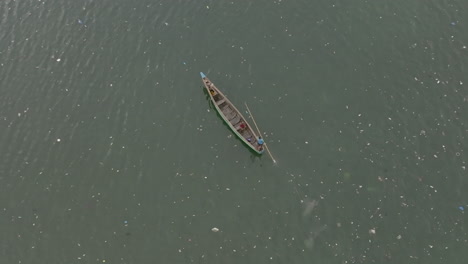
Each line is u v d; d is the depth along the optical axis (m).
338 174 30.23
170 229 28.56
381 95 33.88
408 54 35.94
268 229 28.27
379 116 32.78
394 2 39.47
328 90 34.53
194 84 35.44
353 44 37.00
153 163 31.42
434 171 29.88
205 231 28.38
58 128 33.53
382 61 35.78
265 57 36.78
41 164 31.80
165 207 29.45
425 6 38.94
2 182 31.08
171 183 30.45
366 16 38.69
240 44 37.66
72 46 38.12
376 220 28.16
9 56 37.69
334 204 28.98
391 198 28.94
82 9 40.56
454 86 33.75
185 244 27.97
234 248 27.67
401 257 26.80
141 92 35.16
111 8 40.56
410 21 38.00
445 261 26.56
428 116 32.41
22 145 32.78
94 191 30.41
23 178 31.22
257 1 40.28
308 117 33.22
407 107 33.03
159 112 33.97
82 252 27.95
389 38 37.09
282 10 39.56
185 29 38.84
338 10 39.28
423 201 28.69
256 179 30.36
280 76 35.56
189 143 32.25
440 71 34.69
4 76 36.50
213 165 31.12
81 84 35.84
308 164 30.86
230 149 31.84
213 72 36.12
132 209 29.50
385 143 31.38
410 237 27.42
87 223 29.08
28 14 40.38
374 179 29.83
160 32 38.75
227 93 34.88
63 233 28.73
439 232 27.52
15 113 34.44
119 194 30.17
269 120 33.22
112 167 31.39
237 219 28.77
